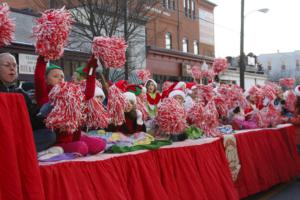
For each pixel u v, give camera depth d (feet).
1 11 11.21
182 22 106.32
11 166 9.40
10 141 9.46
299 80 208.95
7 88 12.69
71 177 10.98
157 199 13.47
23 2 69.77
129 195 12.75
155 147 14.43
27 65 50.08
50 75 13.70
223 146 18.80
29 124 10.04
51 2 52.60
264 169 21.91
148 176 13.56
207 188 16.37
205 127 18.93
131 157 13.29
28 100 12.97
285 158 24.75
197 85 20.65
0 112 9.39
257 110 24.73
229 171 18.54
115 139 15.28
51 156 11.55
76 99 12.05
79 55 57.21
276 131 24.62
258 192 21.90
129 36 55.83
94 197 11.39
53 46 11.75
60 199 10.60
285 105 34.71
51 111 12.06
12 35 11.61
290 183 25.18
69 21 11.80
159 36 92.32
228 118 23.67
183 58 93.04
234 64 138.72
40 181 10.01
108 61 12.85
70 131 12.34
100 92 15.12
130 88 19.69
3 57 12.69
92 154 13.33
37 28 11.64
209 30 122.11
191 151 16.33
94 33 49.49
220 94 22.40
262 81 146.51
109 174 12.17
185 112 17.71
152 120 18.33
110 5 50.08
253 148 21.47
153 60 83.20
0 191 9.24
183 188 15.16
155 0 59.36
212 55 123.13
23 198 9.69
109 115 14.35
